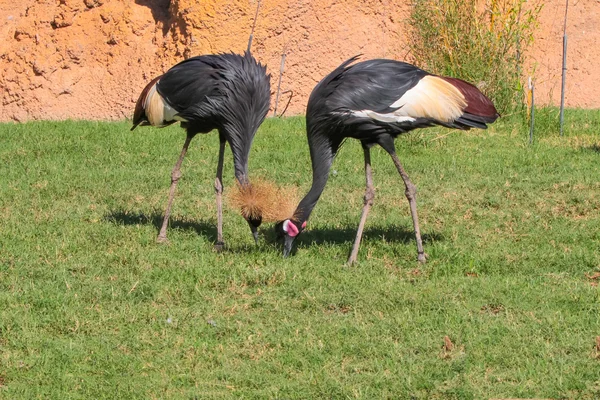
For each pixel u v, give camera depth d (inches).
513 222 507.2
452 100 430.6
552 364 325.7
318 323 367.6
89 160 656.4
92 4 860.6
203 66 457.1
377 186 585.3
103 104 842.8
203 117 454.3
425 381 314.8
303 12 860.6
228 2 832.3
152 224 507.5
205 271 423.8
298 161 649.0
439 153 681.0
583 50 919.7
